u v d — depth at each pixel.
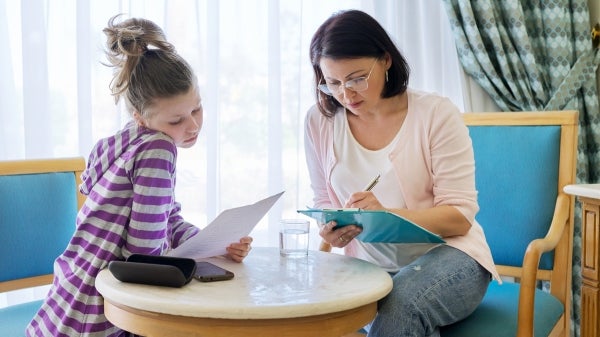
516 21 2.62
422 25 2.70
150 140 1.43
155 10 2.34
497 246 2.07
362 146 1.78
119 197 1.44
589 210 1.83
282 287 1.31
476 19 2.64
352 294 1.25
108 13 2.27
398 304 1.42
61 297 1.46
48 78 2.21
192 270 1.34
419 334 1.43
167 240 1.65
